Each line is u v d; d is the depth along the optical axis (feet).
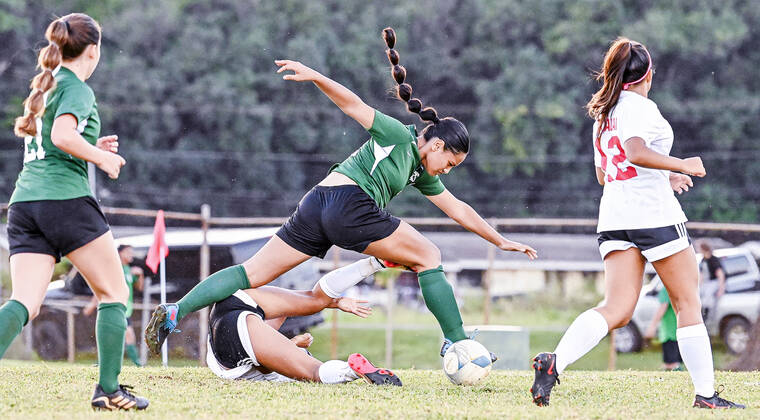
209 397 49.52
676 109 430.20
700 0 445.37
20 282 43.14
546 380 47.85
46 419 40.81
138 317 151.02
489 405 47.80
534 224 155.53
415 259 57.36
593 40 433.48
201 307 57.41
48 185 43.04
